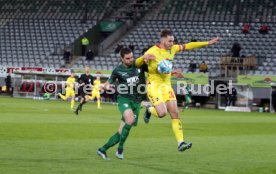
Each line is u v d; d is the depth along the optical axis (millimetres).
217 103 95188
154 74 28062
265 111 90875
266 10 117250
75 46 120188
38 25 126938
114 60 113125
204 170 23688
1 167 22516
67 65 114438
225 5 120250
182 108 88375
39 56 119938
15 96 105875
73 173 21641
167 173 22484
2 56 122562
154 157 27812
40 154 27297
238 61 99625
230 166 25156
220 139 39125
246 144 35781
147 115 30391
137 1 126750
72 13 128250
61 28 124750
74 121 51219
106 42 118000
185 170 23484
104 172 22125
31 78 105250
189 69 104625
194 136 41156
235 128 50781
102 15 125125
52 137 36312
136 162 25625
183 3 123562
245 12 117562
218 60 107625
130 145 33219
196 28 116812
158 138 38125
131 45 114938
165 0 125375
